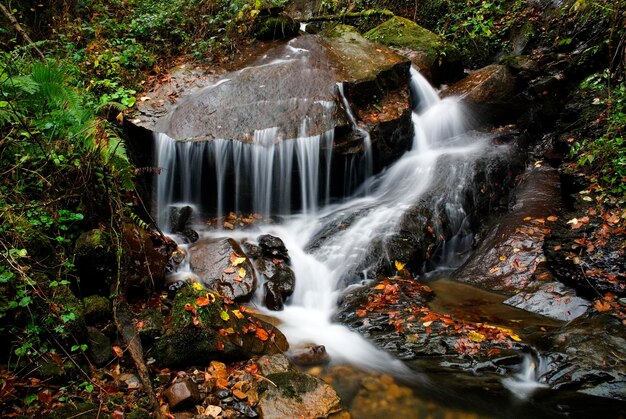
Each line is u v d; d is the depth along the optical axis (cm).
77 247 408
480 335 430
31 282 331
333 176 687
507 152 763
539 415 357
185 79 752
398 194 699
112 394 330
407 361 417
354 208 678
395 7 1180
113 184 454
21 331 334
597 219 549
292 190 672
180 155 630
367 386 388
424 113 862
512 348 413
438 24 1116
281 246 573
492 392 381
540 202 670
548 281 527
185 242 577
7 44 637
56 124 443
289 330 470
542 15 998
